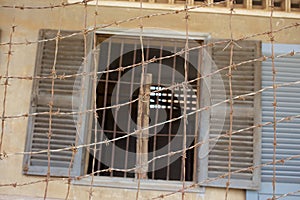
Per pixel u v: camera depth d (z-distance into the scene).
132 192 2.74
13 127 2.82
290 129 2.78
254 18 2.99
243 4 2.93
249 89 2.81
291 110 2.81
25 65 2.91
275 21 2.99
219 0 2.93
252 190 2.69
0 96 2.87
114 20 2.98
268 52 2.89
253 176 2.69
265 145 2.76
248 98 2.80
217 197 2.71
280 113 2.80
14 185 1.89
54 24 2.98
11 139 2.80
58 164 2.74
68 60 2.87
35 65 2.86
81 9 3.00
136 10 3.00
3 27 2.97
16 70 2.90
